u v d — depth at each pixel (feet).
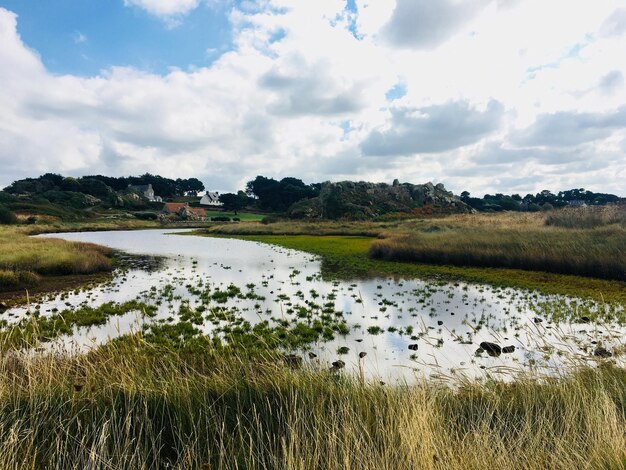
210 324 35.04
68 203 334.03
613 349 25.27
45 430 11.36
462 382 17.93
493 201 419.54
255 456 10.53
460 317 37.29
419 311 39.78
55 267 66.03
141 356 20.59
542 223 110.11
